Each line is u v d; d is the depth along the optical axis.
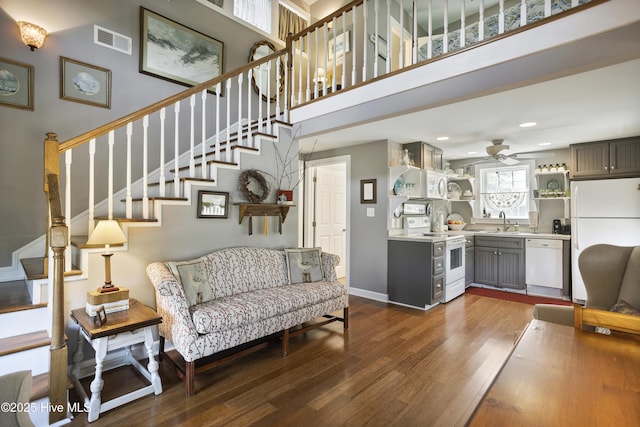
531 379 0.95
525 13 2.24
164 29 3.82
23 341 1.98
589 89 2.50
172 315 2.29
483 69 2.39
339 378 2.34
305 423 1.85
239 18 4.61
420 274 4.04
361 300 4.43
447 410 1.96
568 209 4.87
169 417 1.90
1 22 2.80
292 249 3.50
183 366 2.47
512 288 4.87
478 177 5.86
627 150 4.06
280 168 3.75
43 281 2.16
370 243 4.55
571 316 2.11
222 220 3.18
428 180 4.52
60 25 3.10
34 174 2.98
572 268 4.30
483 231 5.64
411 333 3.20
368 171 4.56
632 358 1.09
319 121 3.58
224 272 2.89
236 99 4.54
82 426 1.81
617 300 1.93
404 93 2.85
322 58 5.38
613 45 1.91
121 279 2.51
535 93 2.59
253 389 2.20
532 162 5.31
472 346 2.88
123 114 3.50
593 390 0.89
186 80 4.01
